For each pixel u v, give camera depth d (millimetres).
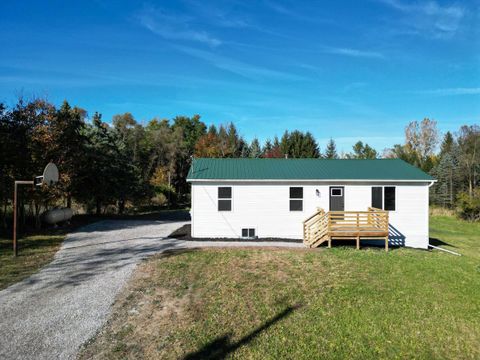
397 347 6547
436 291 9367
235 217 17281
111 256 12430
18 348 5996
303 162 20125
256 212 17328
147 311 7621
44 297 8336
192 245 14797
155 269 10586
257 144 58156
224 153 51344
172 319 7285
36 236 17016
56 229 19500
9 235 17344
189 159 51719
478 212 32344
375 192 17547
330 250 13820
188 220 25062
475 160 38812
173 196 44250
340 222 17312
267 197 17375
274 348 6332
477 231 27156
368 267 11320
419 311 8086
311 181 17328
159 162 49906
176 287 9070
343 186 17516
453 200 39375
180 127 68125
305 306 8148
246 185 17328
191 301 8211
